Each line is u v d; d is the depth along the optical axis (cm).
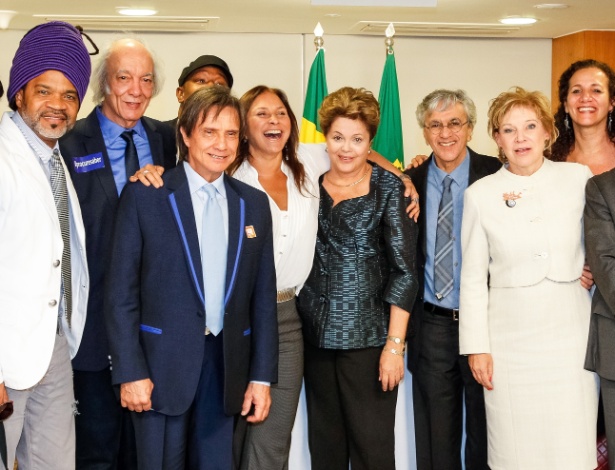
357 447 308
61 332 266
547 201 290
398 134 462
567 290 288
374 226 299
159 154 302
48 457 267
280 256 293
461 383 329
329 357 307
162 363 256
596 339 289
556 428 288
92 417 291
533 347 289
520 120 287
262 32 671
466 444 334
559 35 678
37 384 255
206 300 259
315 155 315
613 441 291
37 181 250
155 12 562
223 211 264
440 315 322
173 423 261
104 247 280
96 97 296
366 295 299
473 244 297
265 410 272
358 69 690
